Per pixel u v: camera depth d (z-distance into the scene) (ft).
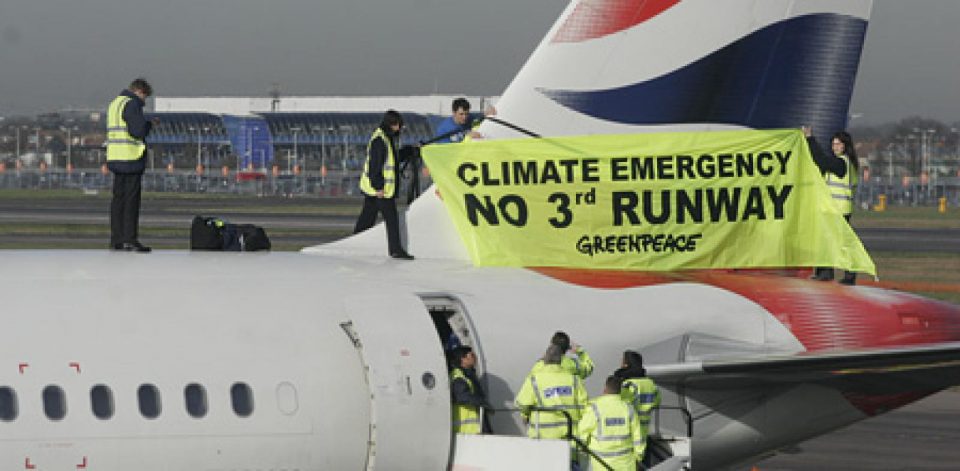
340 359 65.46
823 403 76.79
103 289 64.64
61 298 63.26
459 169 78.69
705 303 75.72
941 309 78.89
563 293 74.28
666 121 79.77
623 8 78.84
